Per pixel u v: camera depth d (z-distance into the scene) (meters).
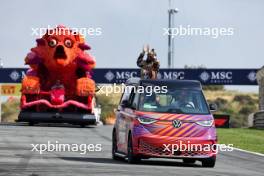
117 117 31.53
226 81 103.31
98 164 27.70
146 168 26.50
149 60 56.06
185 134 28.44
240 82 103.44
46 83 60.06
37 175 22.45
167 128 28.41
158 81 29.88
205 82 102.88
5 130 51.44
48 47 58.66
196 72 102.81
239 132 56.81
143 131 28.36
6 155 30.44
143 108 28.95
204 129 28.62
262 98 77.00
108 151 35.31
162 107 29.06
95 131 53.59
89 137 45.78
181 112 28.94
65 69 59.06
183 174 24.55
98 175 23.05
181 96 29.44
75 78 60.12
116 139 31.30
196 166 28.95
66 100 60.41
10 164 26.19
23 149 34.38
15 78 103.19
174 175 24.00
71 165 26.59
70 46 58.91
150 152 28.28
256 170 27.86
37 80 59.22
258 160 32.81
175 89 29.64
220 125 68.44
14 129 53.22
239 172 26.58
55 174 22.94
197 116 28.80
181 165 29.17
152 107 28.98
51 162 27.72
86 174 23.23
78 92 59.50
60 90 59.50
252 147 41.12
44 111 59.81
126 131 29.53
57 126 60.97
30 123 61.50
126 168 26.16
